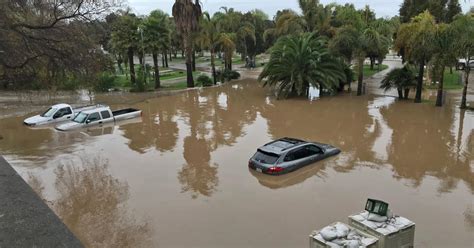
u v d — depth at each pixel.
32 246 3.50
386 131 21.78
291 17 43.69
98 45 25.56
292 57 32.78
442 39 25.34
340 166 16.14
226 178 14.94
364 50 32.03
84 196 13.44
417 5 51.97
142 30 43.56
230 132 22.31
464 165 16.09
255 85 42.69
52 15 22.70
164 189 13.98
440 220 11.27
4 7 19.92
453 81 39.50
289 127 23.20
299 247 9.88
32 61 22.17
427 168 15.80
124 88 43.31
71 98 33.44
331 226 8.66
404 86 29.89
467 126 22.45
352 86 39.31
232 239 10.34
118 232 10.91
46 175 15.54
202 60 88.44
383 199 12.80
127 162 17.09
